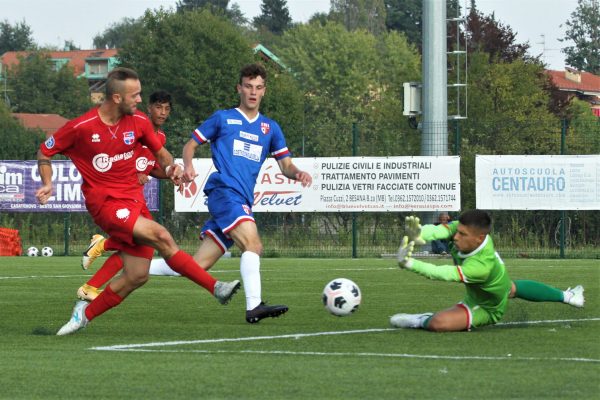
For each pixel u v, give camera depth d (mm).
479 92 70625
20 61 164625
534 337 14672
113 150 15305
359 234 47250
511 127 48188
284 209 44562
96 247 24219
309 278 30047
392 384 10750
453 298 22562
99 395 10305
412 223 14227
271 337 14945
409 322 15789
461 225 14828
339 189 44281
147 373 11586
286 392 10359
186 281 28953
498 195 43312
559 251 47250
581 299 16688
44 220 51719
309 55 154375
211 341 14484
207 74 98000
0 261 41812
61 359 12742
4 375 11508
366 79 150000
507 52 91062
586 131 47688
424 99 46750
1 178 47375
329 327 16453
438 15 46625
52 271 34156
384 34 166250
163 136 21547
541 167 43062
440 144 46281
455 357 12656
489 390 10375
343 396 10125
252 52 102375
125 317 18531
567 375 11266
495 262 14969
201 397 10148
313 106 142875
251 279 16828
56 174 47312
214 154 17859
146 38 100438
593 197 42812
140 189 16031
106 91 15141
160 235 15367
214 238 17828
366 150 48469
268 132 18031
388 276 30672
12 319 18391
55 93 164000
